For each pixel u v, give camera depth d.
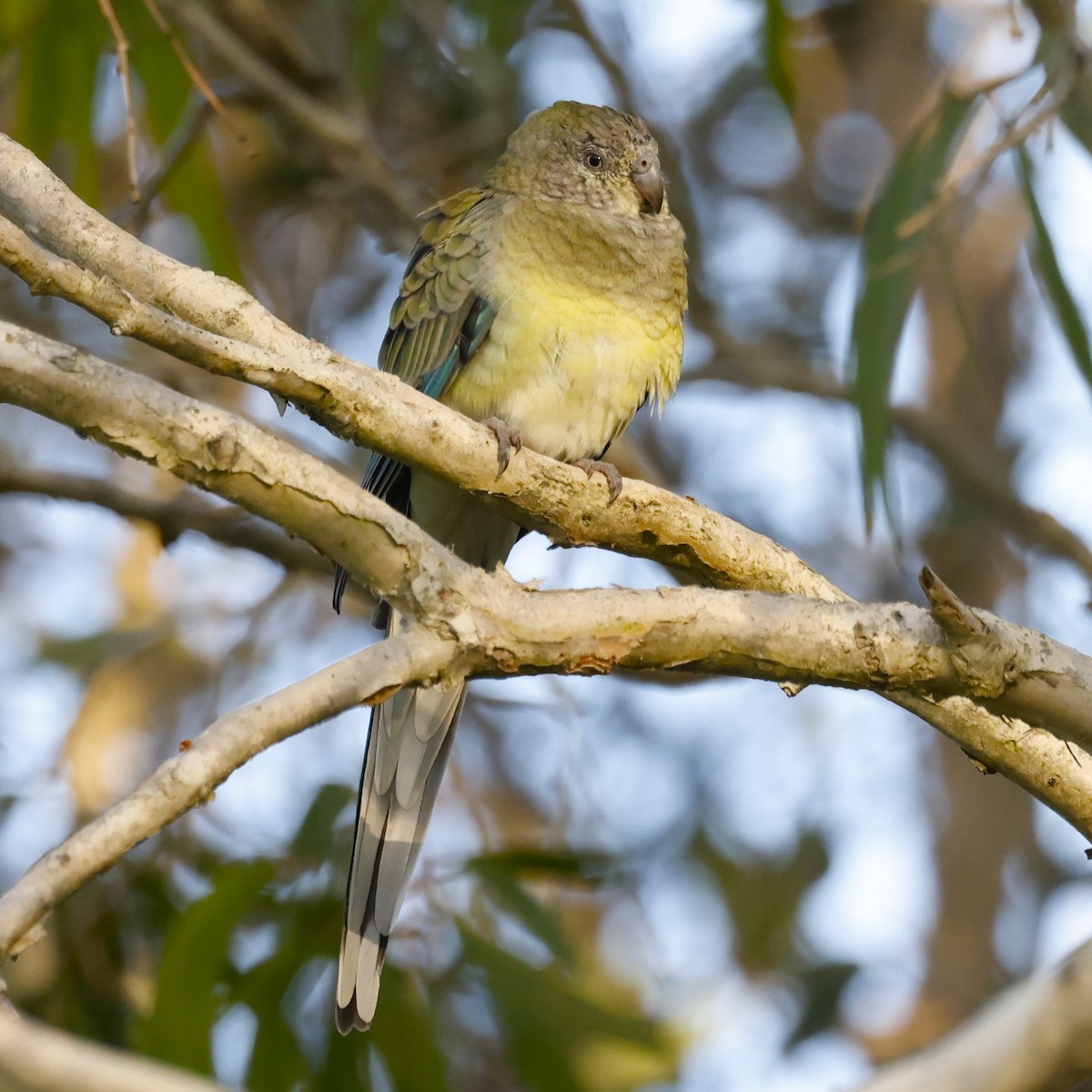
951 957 14.93
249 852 11.01
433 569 5.92
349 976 8.21
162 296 6.80
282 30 13.11
